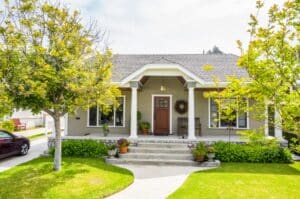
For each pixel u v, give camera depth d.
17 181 8.52
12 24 8.36
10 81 7.92
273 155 12.36
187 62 18.47
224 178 9.40
